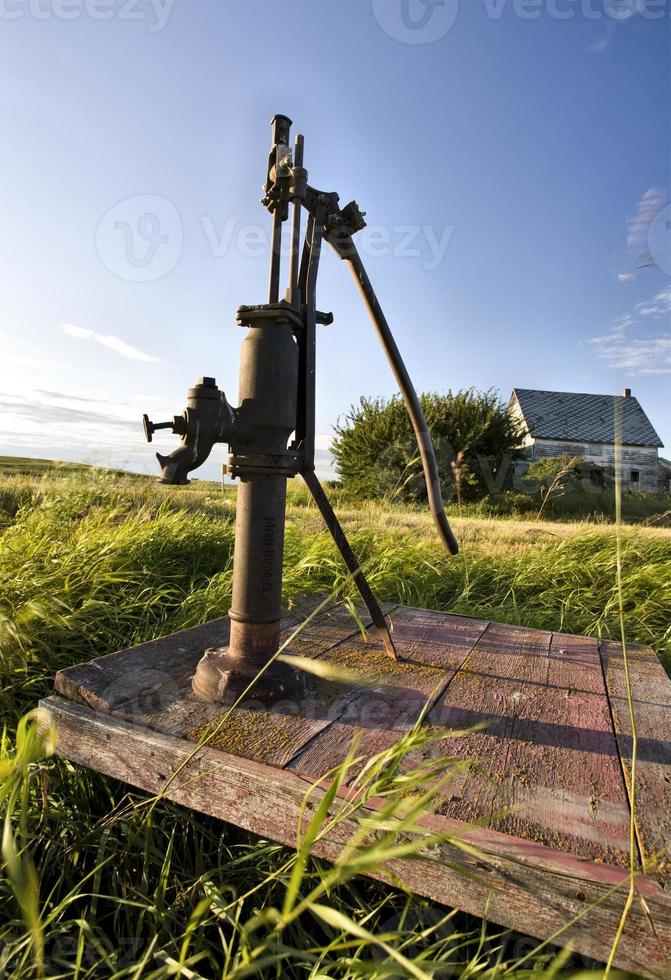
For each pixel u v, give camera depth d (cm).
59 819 113
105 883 108
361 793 83
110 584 240
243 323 123
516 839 77
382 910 99
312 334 130
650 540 402
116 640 210
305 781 88
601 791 89
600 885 69
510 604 308
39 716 69
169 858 97
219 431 114
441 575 330
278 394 118
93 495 432
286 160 126
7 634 172
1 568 222
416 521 482
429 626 179
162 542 300
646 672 143
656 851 75
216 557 315
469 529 497
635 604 292
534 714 117
